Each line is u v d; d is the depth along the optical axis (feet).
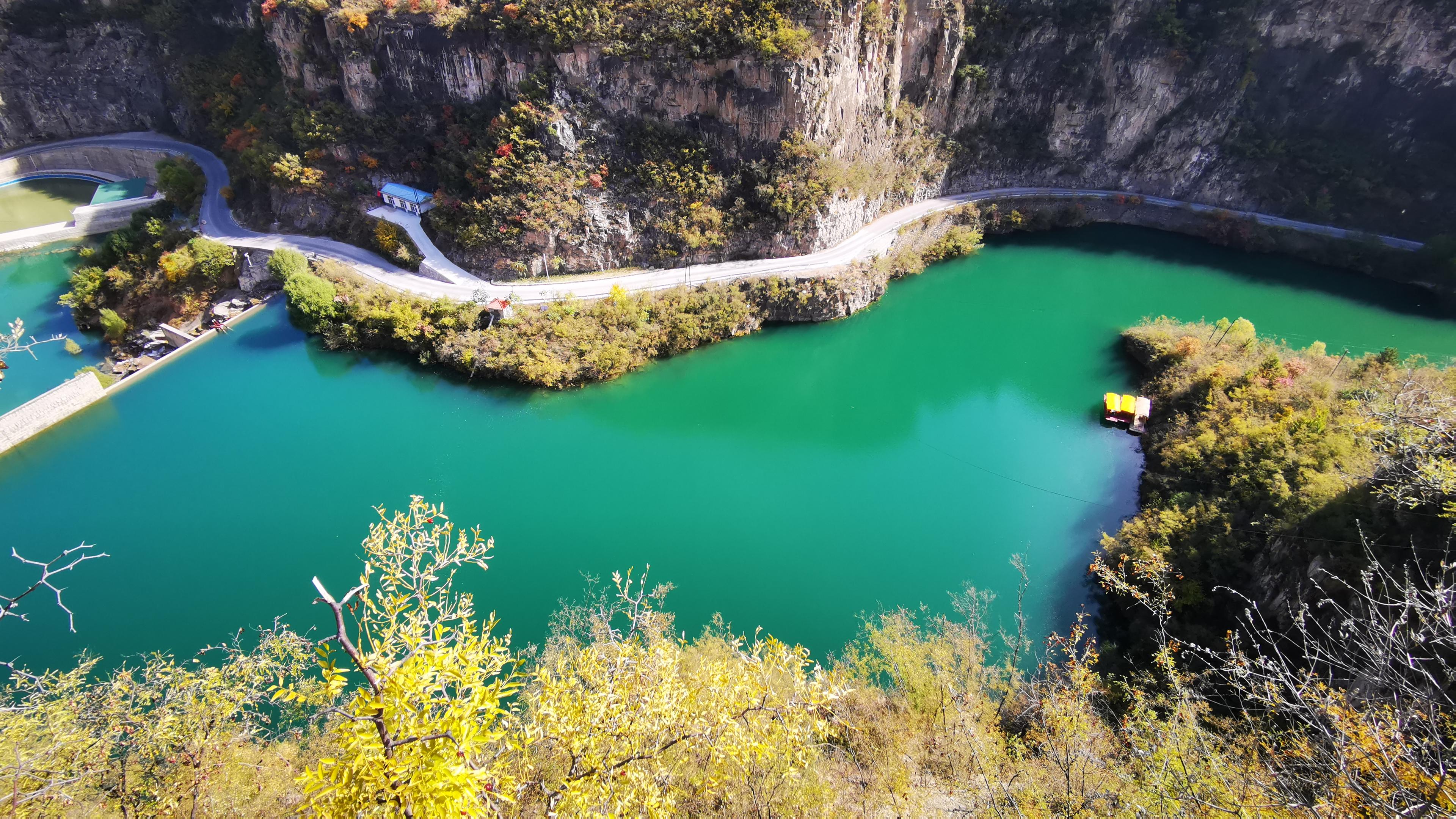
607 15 230.89
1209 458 161.99
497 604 142.72
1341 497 116.06
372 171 264.52
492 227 237.25
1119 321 253.24
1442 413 93.76
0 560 156.04
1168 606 129.49
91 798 67.10
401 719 40.50
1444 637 46.01
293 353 229.45
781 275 242.58
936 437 201.36
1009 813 64.03
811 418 209.05
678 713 55.93
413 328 220.84
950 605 144.46
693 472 185.78
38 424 196.65
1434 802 39.17
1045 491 179.32
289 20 264.31
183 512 169.48
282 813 73.67
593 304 230.27
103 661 131.85
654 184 243.60
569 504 173.06
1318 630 107.86
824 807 70.44
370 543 49.08
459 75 247.09
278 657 86.07
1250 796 48.85
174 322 243.19
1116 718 104.17
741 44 224.74
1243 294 265.75
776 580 150.71
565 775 55.21
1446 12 258.57
